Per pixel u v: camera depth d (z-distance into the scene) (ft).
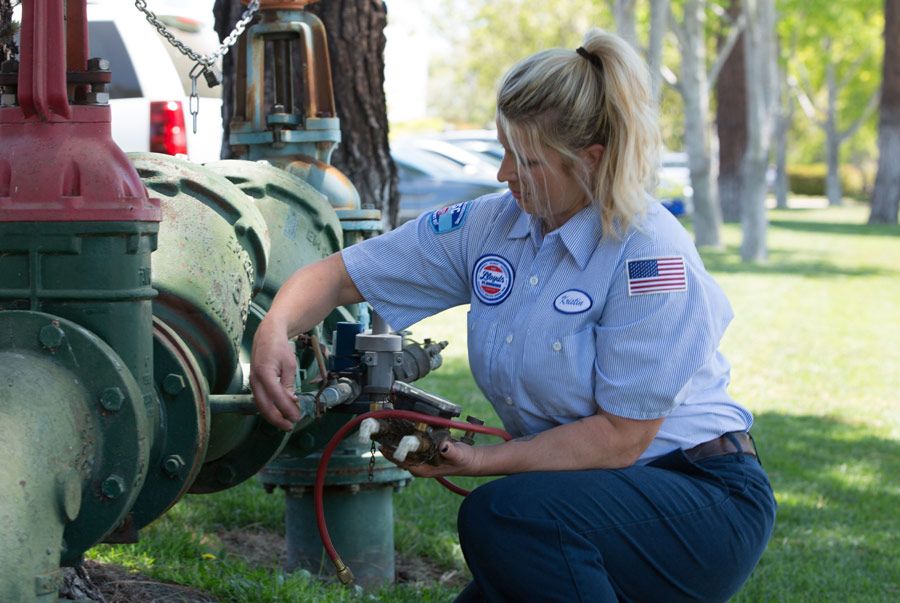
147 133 27.35
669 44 142.61
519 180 7.85
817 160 276.21
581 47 7.75
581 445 7.82
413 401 8.18
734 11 99.04
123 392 7.04
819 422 26.71
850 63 168.55
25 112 7.21
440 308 8.98
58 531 6.80
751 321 43.16
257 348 8.20
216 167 11.21
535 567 7.58
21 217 7.06
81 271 7.14
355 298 8.96
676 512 7.83
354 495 12.76
